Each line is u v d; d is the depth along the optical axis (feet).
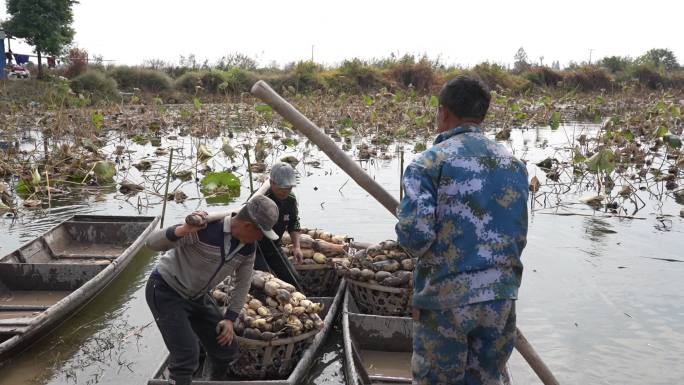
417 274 10.09
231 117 75.20
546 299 20.59
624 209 32.27
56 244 24.84
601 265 23.89
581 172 40.78
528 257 24.88
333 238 20.66
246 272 13.01
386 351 17.02
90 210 32.40
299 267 19.20
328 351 17.13
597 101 81.51
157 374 13.87
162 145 54.19
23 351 16.78
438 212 9.64
